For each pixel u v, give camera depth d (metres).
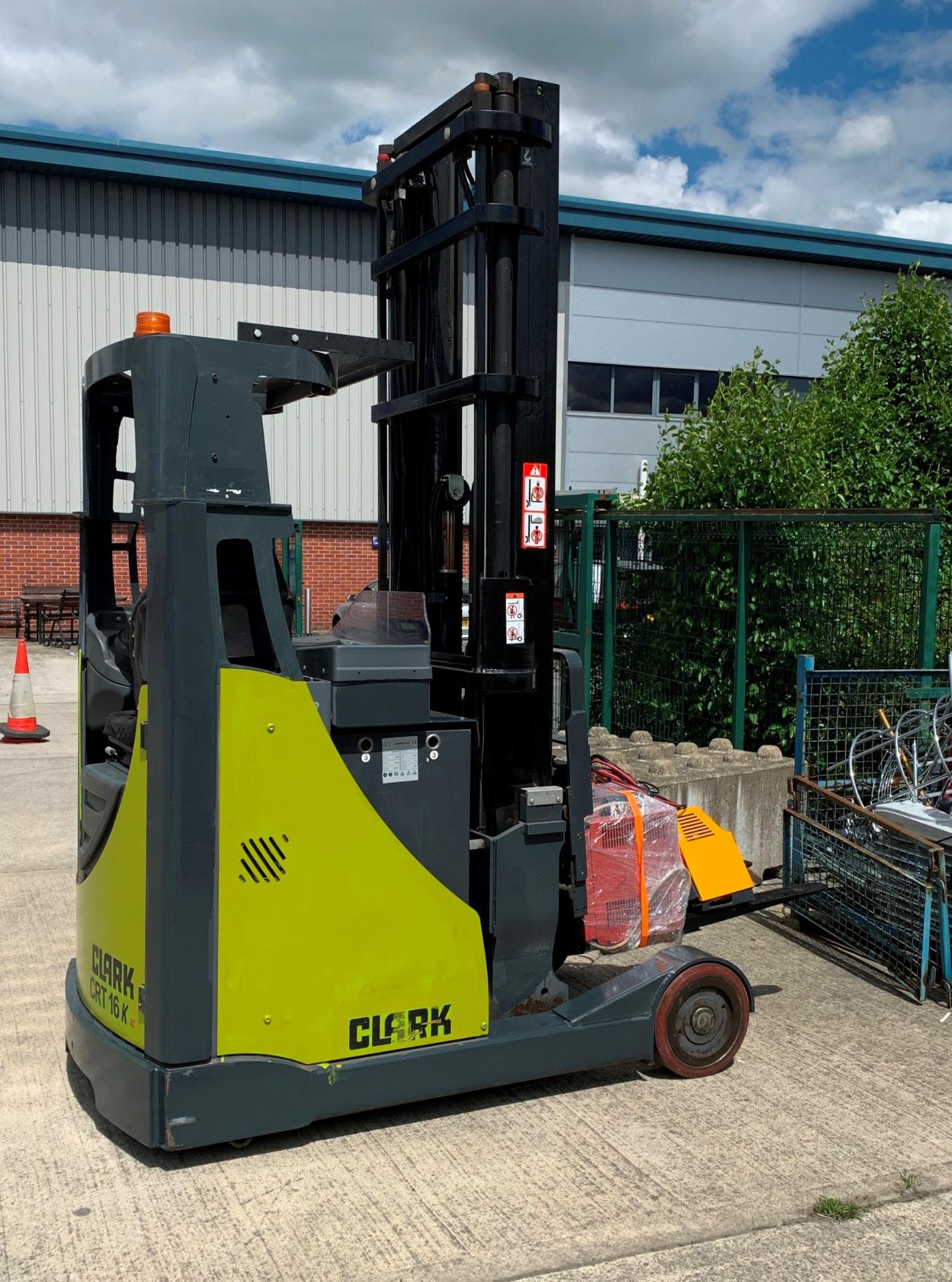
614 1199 3.26
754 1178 3.39
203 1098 3.26
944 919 4.88
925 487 9.54
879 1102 3.94
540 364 3.82
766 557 8.26
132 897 3.34
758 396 9.33
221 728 3.21
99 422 4.12
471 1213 3.18
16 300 20.61
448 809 3.66
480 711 3.82
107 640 4.00
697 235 23.81
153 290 21.30
